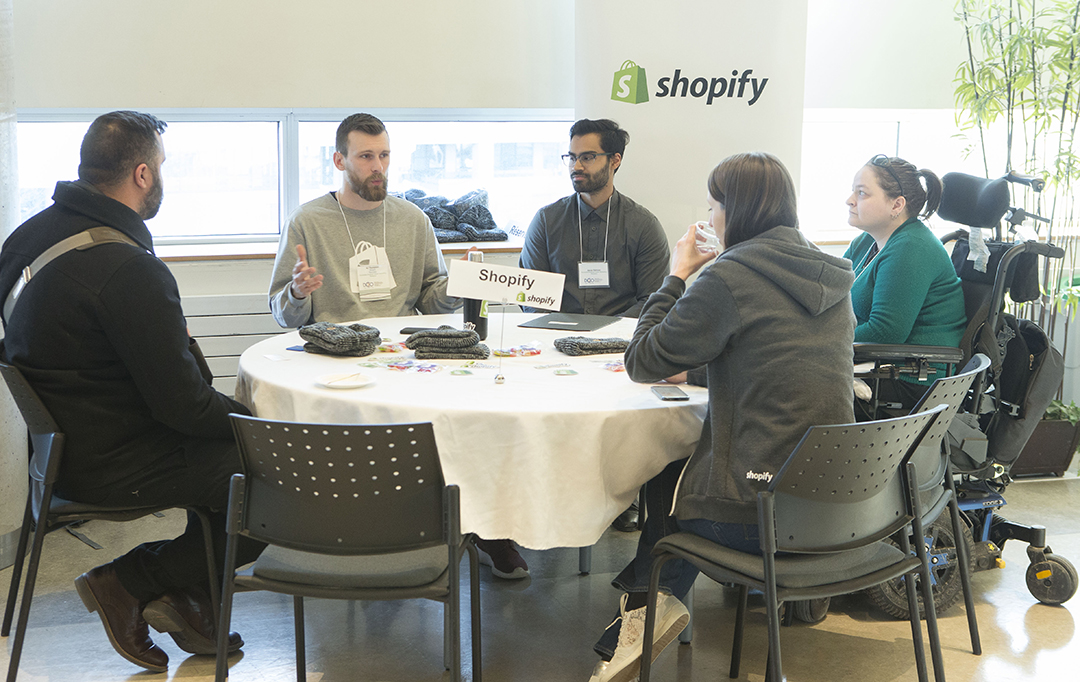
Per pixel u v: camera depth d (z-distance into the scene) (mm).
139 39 3834
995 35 4355
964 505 2775
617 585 2254
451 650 1721
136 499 2143
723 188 1998
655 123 3736
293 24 3982
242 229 4438
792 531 1768
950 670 2340
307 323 3182
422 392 2059
